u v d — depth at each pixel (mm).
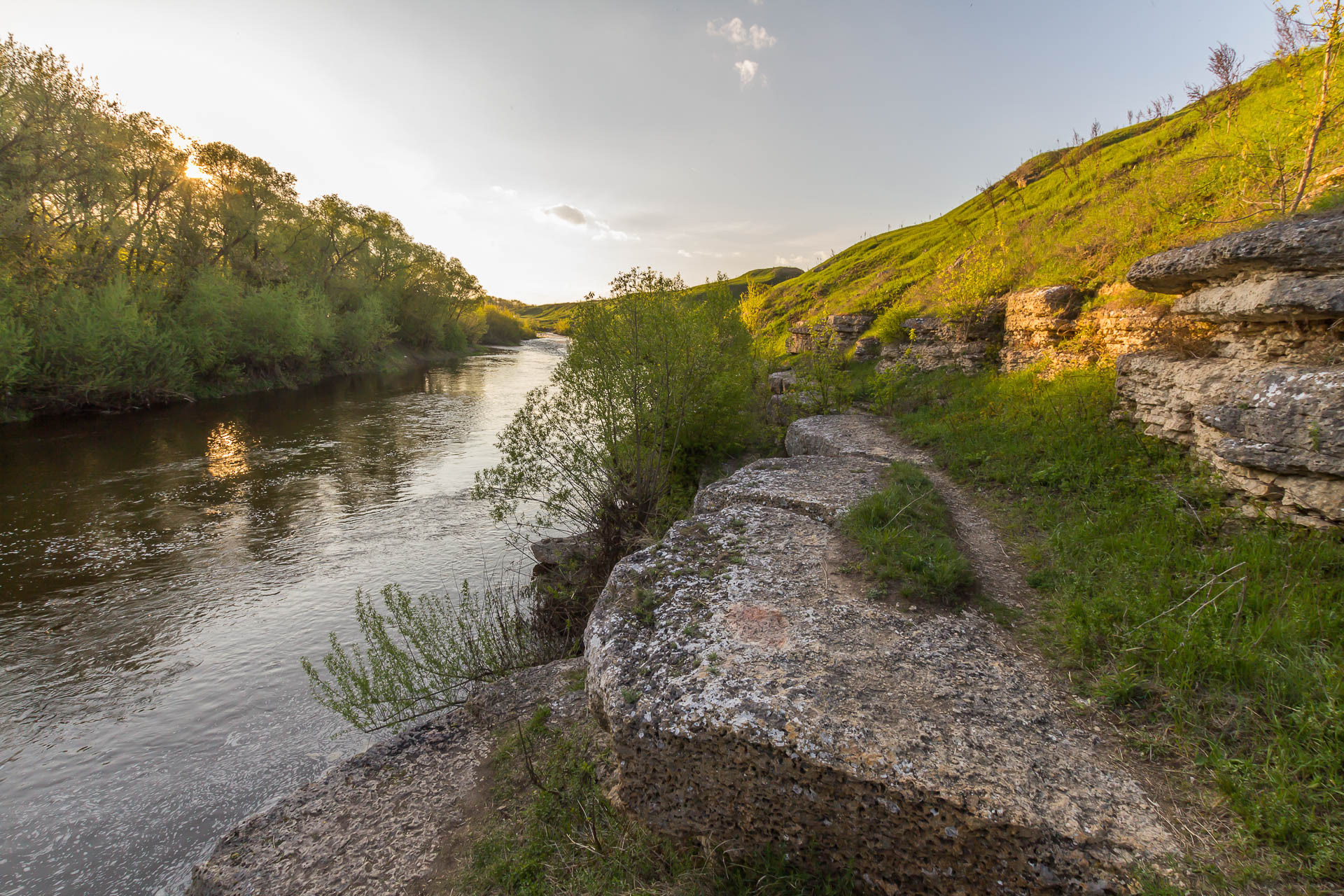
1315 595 3668
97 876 4762
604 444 9555
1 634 8398
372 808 4008
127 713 6777
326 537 12086
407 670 6133
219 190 35969
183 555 11133
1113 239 11195
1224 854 2365
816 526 5977
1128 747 2979
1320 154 7742
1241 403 4867
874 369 16734
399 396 33750
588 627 4449
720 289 14523
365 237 50688
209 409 27250
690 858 3074
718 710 3135
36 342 22656
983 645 3902
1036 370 10797
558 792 3740
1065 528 5703
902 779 2684
